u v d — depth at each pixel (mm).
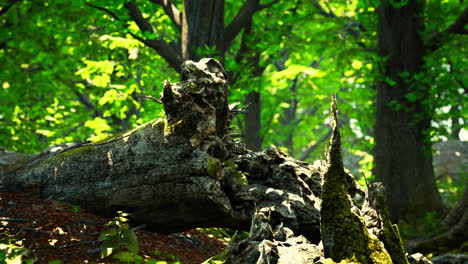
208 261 4227
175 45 9633
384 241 3924
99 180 5121
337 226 3744
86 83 13859
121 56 12266
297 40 12688
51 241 4418
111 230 4367
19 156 6480
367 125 15234
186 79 4762
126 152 4988
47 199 5270
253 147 13227
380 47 11320
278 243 4008
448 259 7234
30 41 12148
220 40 9078
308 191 4984
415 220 10477
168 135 4742
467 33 10227
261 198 4797
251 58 10430
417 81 10438
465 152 17609
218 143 4863
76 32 11531
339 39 12711
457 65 10453
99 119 9805
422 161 10992
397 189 10898
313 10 11922
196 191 4566
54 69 13062
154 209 4953
